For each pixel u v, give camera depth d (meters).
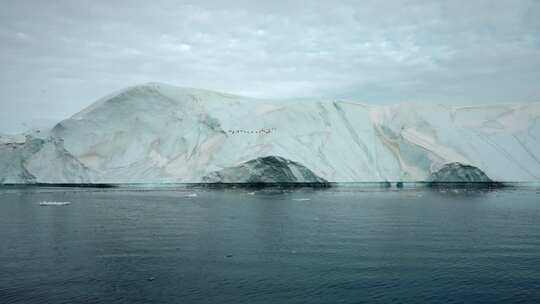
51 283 20.34
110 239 30.03
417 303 17.78
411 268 22.30
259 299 18.22
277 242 28.70
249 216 41.75
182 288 19.59
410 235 30.97
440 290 19.17
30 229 34.44
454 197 62.62
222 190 78.88
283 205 51.78
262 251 26.16
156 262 23.78
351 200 58.12
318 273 21.56
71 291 19.28
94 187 89.62
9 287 19.81
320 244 27.98
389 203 53.88
